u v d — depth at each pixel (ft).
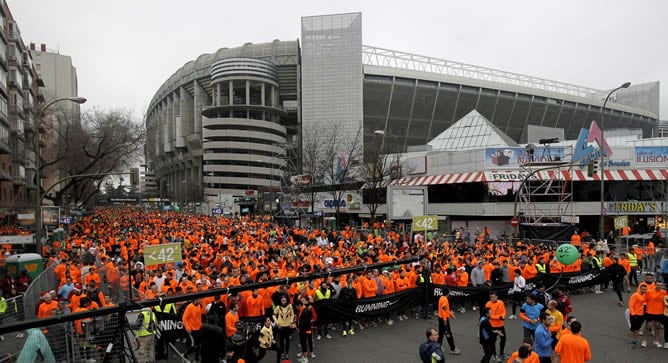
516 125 360.69
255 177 350.23
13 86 147.64
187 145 416.26
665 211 99.45
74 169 152.25
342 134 230.27
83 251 64.90
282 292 34.19
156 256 43.21
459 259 52.31
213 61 391.45
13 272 55.01
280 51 374.43
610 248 76.69
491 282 46.44
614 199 110.32
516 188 106.93
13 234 93.30
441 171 125.49
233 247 67.36
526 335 31.07
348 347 35.14
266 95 371.15
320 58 279.08
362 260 53.78
